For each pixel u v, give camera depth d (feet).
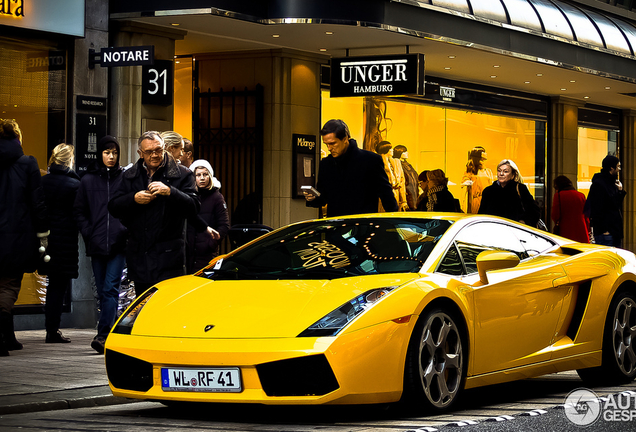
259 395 17.79
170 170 26.96
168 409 21.04
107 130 43.73
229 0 42.63
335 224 23.00
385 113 59.72
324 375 17.62
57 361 28.53
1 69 39.37
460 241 21.56
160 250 26.35
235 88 53.42
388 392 18.24
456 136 65.51
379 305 18.38
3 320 30.78
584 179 78.69
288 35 47.85
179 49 52.60
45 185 33.65
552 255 24.07
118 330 19.80
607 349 24.22
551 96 74.64
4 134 29.91
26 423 19.33
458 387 19.86
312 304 18.63
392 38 47.96
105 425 18.81
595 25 61.67
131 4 42.88
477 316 20.35
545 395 22.89
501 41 52.60
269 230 33.65
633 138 84.89
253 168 52.80
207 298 19.86
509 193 36.24
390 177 59.88
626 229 84.28
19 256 30.01
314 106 53.88
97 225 31.04
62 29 40.52
